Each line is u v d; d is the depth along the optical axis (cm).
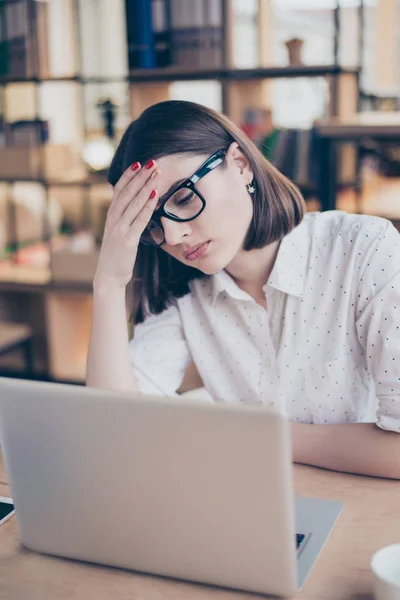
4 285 360
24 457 98
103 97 361
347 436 125
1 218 387
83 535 99
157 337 151
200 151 125
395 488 117
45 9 356
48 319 380
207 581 93
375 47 392
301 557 98
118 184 131
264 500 84
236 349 146
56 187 357
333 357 139
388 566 88
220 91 331
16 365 400
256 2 331
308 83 347
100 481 93
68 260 353
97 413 90
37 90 355
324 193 304
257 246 136
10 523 113
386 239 134
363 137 290
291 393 146
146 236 137
